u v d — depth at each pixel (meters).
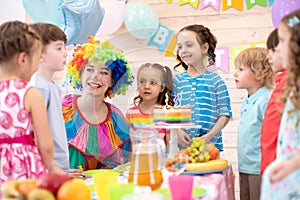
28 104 1.25
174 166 1.37
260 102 1.91
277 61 1.56
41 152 1.26
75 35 2.29
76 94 1.64
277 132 1.54
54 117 1.57
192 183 1.00
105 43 1.57
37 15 2.32
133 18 2.60
